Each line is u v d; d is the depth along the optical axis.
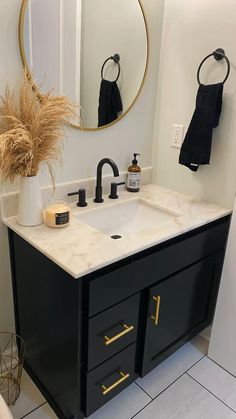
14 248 1.40
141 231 1.30
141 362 1.45
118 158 1.72
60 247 1.14
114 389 1.38
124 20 1.48
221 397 1.53
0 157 1.09
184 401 1.50
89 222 1.50
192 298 1.60
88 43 1.39
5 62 1.18
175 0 1.56
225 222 1.59
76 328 1.12
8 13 1.14
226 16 1.39
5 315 1.56
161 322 1.44
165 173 1.85
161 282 1.34
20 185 1.25
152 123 1.82
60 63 1.33
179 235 1.36
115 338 1.22
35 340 1.45
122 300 1.20
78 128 1.47
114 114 1.61
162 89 1.75
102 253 1.11
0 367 1.59
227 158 1.54
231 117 1.47
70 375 1.24
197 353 1.78
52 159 1.33
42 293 1.28
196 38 1.52
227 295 1.58
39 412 1.42
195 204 1.63
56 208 1.29
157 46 1.67
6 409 0.93
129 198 1.66
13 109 1.17
